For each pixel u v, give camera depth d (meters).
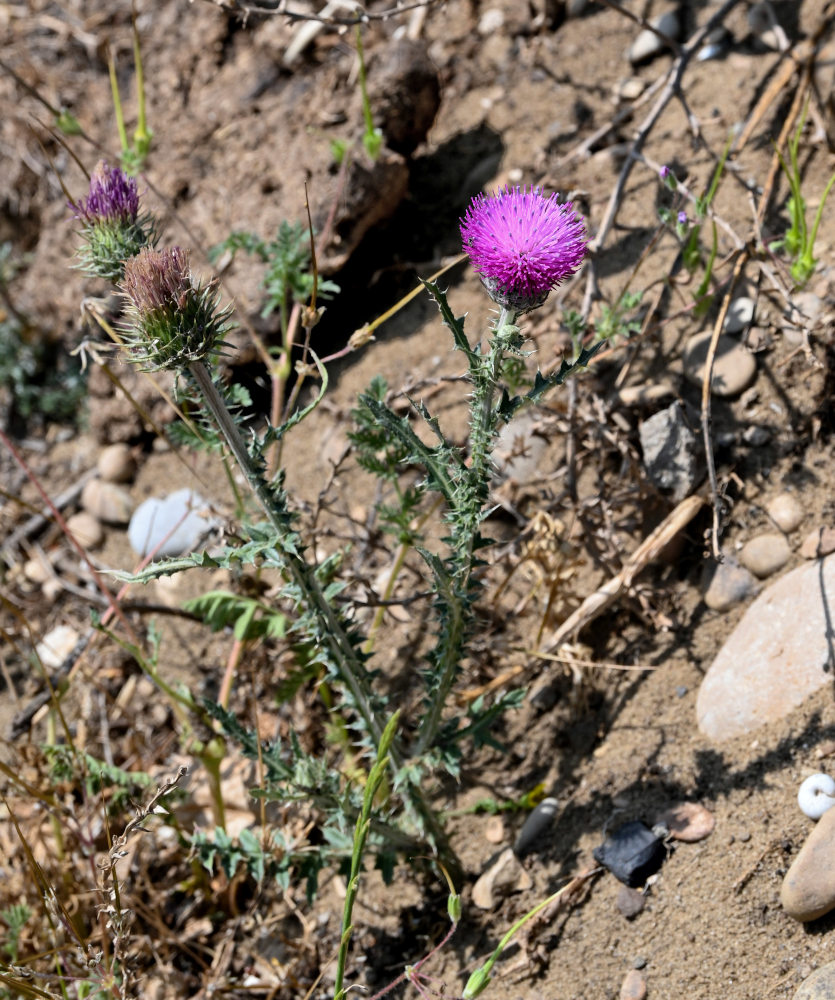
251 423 0.92
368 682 0.71
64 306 1.02
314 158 0.92
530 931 0.72
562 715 0.78
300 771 0.71
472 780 0.79
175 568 0.65
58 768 0.76
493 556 0.81
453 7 1.05
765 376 0.80
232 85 1.00
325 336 0.93
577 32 0.99
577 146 0.94
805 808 0.69
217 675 0.86
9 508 0.97
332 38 0.98
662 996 0.69
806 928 0.67
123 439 0.96
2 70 1.15
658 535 0.78
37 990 0.69
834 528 0.76
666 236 0.87
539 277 0.63
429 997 0.68
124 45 1.10
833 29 0.89
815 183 0.85
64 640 0.90
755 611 0.75
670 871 0.71
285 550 0.66
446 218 0.95
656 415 0.80
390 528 0.78
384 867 0.72
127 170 0.87
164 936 0.77
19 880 0.79
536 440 0.84
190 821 0.81
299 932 0.77
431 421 0.66
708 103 0.91
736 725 0.73
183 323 0.63
